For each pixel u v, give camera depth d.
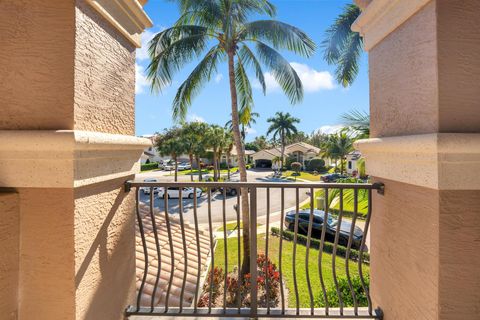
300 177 30.64
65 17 1.23
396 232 1.56
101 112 1.45
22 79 1.23
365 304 4.14
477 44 1.19
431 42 1.22
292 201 17.19
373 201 1.91
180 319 1.86
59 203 1.24
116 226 1.64
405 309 1.47
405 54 1.45
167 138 28.53
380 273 1.79
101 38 1.46
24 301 1.25
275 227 11.54
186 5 6.96
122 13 1.63
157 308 1.83
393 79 1.58
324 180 25.61
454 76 1.18
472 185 1.16
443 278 1.18
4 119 1.24
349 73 7.36
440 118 1.17
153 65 7.12
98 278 1.44
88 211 1.35
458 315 1.18
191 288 4.39
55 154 1.20
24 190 1.25
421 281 1.32
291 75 7.79
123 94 1.71
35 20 1.24
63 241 1.24
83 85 1.29
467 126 1.18
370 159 1.83
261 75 8.41
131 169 1.79
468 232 1.18
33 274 1.25
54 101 1.22
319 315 1.80
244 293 6.06
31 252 1.25
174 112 7.98
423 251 1.30
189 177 31.28
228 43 7.34
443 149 1.12
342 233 9.05
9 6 1.25
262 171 38.56
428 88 1.24
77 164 1.24
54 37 1.23
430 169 1.22
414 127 1.36
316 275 6.94
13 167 1.23
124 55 1.72
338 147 27.44
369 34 1.87
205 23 7.25
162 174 35.25
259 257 7.36
